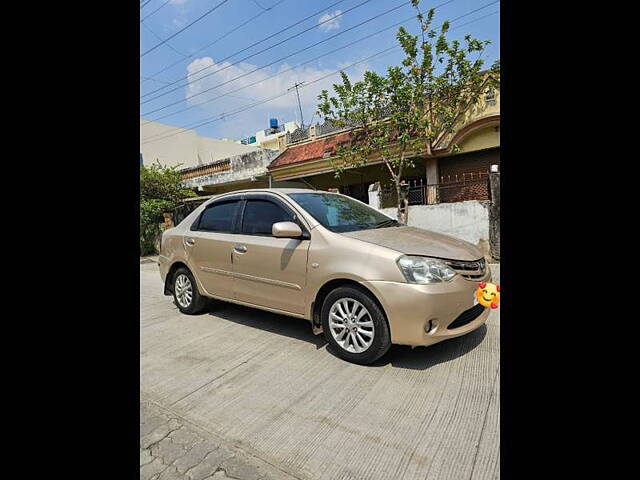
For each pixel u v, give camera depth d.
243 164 14.10
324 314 2.92
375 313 2.61
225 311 4.35
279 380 2.58
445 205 7.32
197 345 3.31
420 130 8.23
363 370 2.65
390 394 2.32
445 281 2.54
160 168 13.65
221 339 3.44
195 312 4.23
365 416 2.10
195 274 4.07
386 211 8.19
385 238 2.89
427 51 7.67
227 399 2.36
